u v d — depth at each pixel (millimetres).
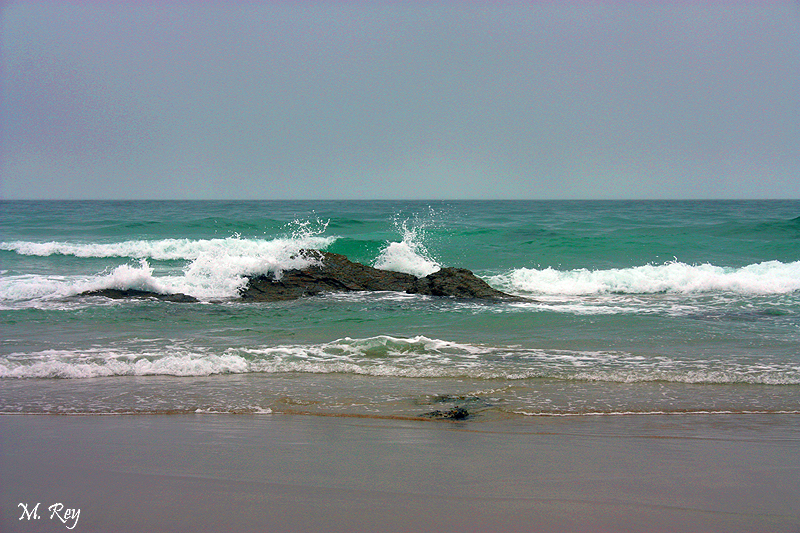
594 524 3748
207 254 15820
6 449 5320
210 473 4680
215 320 12305
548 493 4289
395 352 9672
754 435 5891
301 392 7543
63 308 13234
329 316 12688
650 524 3758
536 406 6949
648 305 13930
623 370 8555
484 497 4191
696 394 7453
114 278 14766
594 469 4836
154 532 3602
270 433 5902
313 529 3633
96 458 5059
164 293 14625
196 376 8398
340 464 4930
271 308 13461
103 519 3787
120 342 10375
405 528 3656
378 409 6832
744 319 12266
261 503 4047
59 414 6652
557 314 12727
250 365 8836
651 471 4797
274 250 15867
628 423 6320
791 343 10242
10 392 7547
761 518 3863
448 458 5113
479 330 11414
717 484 4508
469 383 7977
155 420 6418
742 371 8461
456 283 14922
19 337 10750
